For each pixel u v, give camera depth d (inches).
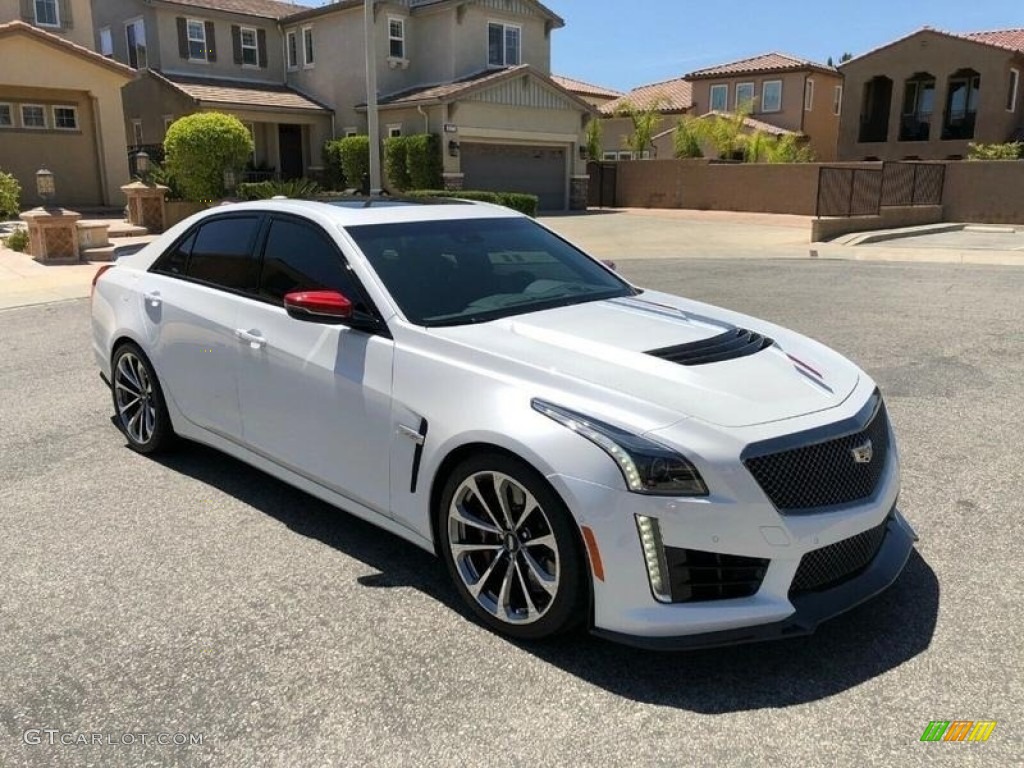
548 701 111.9
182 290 185.6
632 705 111.0
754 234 845.2
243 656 122.2
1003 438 209.6
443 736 105.3
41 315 402.3
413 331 140.5
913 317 366.9
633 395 118.3
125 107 1190.3
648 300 170.2
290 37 1240.2
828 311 382.6
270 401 161.6
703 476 109.7
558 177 1199.6
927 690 113.2
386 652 123.0
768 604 112.0
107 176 945.5
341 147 1117.1
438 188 1045.2
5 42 834.2
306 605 135.9
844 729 105.9
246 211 181.2
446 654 122.4
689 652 122.9
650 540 110.9
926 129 1505.9
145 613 133.7
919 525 161.9
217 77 1191.6
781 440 113.3
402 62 1154.7
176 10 1133.1
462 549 131.1
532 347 133.3
